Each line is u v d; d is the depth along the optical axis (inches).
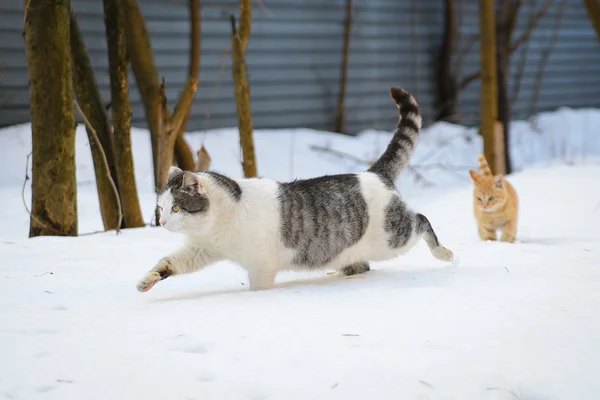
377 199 219.3
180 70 575.2
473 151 629.3
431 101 729.6
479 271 212.2
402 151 234.1
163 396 126.4
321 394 127.0
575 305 169.5
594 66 850.1
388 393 127.0
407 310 168.7
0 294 191.5
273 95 629.6
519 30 764.0
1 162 456.4
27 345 147.2
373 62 687.1
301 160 561.0
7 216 363.3
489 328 154.1
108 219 325.7
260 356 140.8
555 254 238.1
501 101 553.3
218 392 127.8
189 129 578.6
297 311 169.8
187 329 156.3
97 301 186.4
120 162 319.0
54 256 239.8
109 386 129.4
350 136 655.8
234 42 320.5
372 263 241.0
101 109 319.0
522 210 364.8
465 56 744.3
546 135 722.8
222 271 231.9
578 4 817.5
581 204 360.5
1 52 494.0
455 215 372.5
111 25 312.2
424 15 716.0
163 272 198.4
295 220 206.7
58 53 268.4
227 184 202.5
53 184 275.9
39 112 271.4
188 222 195.9
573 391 127.8
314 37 648.4
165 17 565.0
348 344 146.3
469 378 131.5
